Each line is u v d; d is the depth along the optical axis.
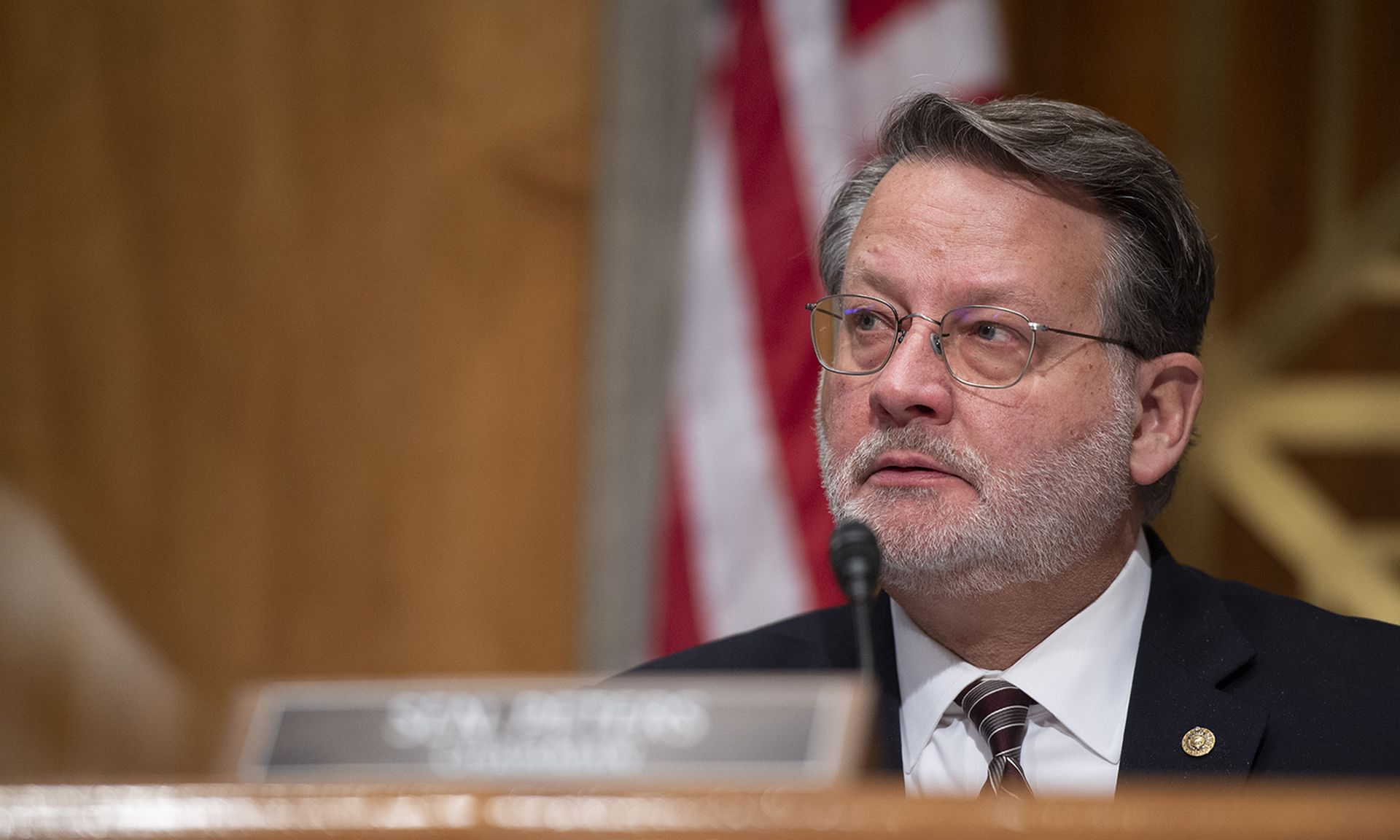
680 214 11.40
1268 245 16.25
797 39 11.03
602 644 11.23
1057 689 5.80
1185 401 6.40
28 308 12.55
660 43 11.48
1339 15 16.16
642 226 11.43
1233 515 16.16
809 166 10.85
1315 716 5.64
